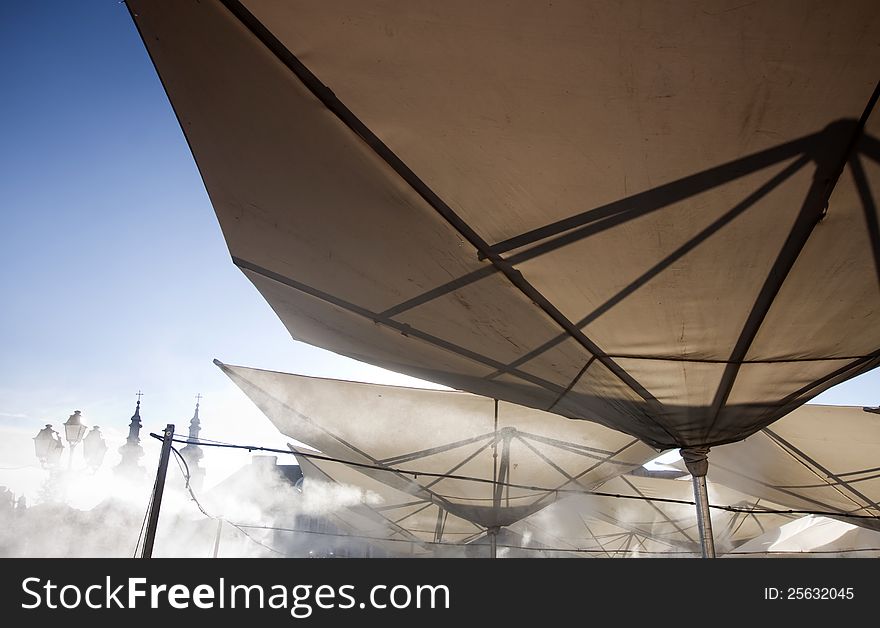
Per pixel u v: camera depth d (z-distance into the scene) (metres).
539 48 4.01
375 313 7.86
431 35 4.05
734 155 4.50
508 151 4.70
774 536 21.39
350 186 5.55
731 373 6.50
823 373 6.58
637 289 5.62
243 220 7.03
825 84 4.04
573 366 6.96
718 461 14.70
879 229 4.95
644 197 4.84
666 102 4.21
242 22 4.31
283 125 5.17
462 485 13.77
